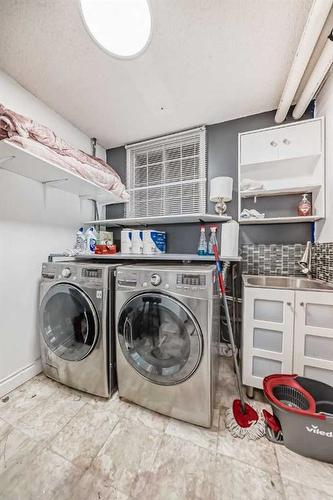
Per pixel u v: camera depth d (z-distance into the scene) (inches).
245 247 84.8
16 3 44.8
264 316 60.2
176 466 42.6
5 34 51.1
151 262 87.5
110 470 41.9
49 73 63.0
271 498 37.1
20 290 68.9
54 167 62.6
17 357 67.5
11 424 52.5
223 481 39.9
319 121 68.0
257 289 60.0
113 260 93.3
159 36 51.4
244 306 61.3
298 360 56.7
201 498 37.2
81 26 49.1
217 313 64.6
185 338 50.9
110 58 57.6
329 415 42.0
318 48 56.1
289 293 57.1
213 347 53.6
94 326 59.7
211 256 72.7
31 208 72.7
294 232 79.4
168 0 43.8
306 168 74.0
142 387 56.8
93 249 89.0
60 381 66.6
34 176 70.3
